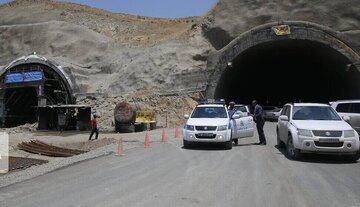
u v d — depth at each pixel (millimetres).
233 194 7922
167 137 21891
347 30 40062
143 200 7449
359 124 16719
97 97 41875
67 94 41312
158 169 10938
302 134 12414
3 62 60219
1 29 65062
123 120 29875
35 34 61906
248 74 52688
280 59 49531
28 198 7645
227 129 15422
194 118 16375
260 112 17031
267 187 8578
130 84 44625
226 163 11969
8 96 43875
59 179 9633
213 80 40250
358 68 36531
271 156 13531
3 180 9633
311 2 43031
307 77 54938
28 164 13039
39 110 36188
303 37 37938
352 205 7090
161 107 37000
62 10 71188
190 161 12398
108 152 14945
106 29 66250
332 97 52375
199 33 48188
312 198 7598
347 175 10070
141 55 49406
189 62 45000
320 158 13039
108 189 8414
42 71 40750
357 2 41031
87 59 55625
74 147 19797
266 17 44188
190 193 8023
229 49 40094
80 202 7305
